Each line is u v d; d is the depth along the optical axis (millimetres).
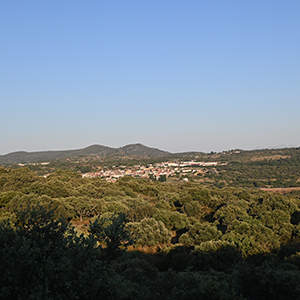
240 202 56531
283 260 29391
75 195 62500
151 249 39812
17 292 9203
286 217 44438
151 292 16125
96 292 10297
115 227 12766
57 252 10586
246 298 15914
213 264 28078
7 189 64188
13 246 9805
